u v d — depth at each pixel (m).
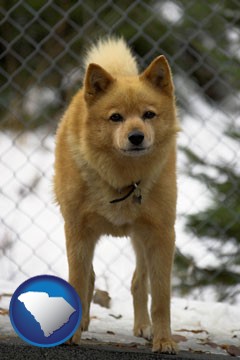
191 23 11.70
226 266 10.27
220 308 8.29
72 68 11.88
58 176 6.86
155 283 6.71
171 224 6.72
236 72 11.39
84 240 6.72
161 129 6.62
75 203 6.64
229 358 6.28
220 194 10.45
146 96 6.57
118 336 7.25
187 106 10.33
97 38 11.05
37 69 12.01
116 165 6.58
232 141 10.57
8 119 11.88
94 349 6.23
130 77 6.92
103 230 6.81
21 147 11.71
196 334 7.54
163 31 11.76
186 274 10.21
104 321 7.88
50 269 9.01
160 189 6.65
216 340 7.32
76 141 6.68
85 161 6.60
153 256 6.76
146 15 11.86
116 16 11.69
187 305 8.44
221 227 10.26
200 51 11.66
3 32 12.25
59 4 12.13
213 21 11.67
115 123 6.52
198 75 11.67
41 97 12.04
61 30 12.09
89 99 6.62
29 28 12.23
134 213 6.65
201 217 10.34
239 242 10.37
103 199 6.61
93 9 11.85
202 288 10.22
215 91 11.62
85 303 6.69
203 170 10.47
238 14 11.39
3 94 11.89
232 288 10.27
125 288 9.12
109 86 6.64
